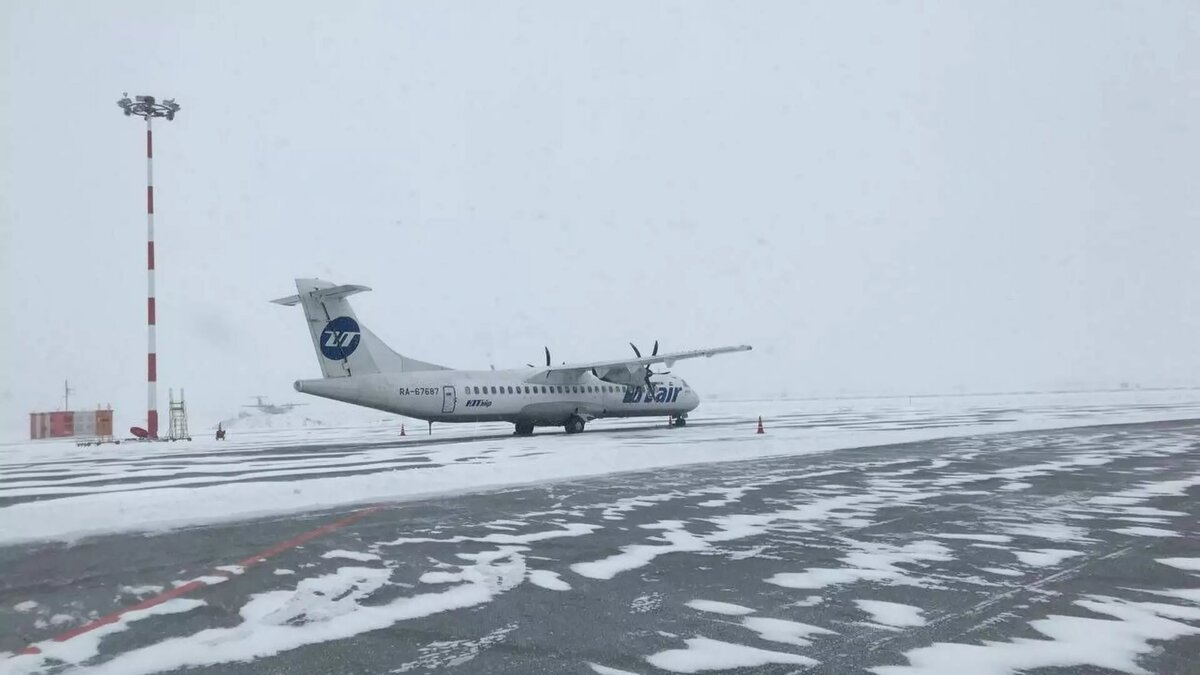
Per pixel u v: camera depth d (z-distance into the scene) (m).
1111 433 32.38
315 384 30.58
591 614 7.34
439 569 9.23
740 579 8.64
